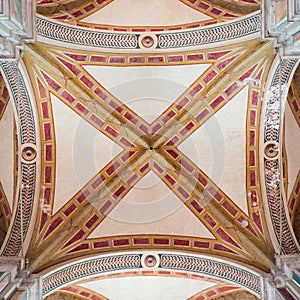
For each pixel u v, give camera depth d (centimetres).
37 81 1013
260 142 1055
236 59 1014
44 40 973
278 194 1019
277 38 908
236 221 1039
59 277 947
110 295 1147
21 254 935
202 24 1043
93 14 1059
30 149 1050
